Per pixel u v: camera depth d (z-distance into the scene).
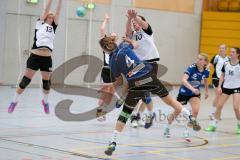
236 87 11.74
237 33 28.20
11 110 11.11
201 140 10.31
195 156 8.37
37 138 9.40
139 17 9.05
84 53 23.38
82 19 23.22
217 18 28.83
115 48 8.04
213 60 15.04
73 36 22.94
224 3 29.34
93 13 23.56
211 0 29.73
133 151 8.62
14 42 21.27
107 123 12.12
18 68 21.50
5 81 21.16
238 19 28.16
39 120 11.92
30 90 20.02
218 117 11.95
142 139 10.03
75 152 8.20
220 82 11.85
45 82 11.08
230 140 10.49
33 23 21.77
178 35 28.12
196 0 29.06
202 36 29.36
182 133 11.17
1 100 15.82
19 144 8.66
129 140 9.81
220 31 28.73
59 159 7.54
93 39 23.70
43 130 10.46
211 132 11.68
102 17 23.97
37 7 21.72
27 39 21.66
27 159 7.38
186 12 28.50
